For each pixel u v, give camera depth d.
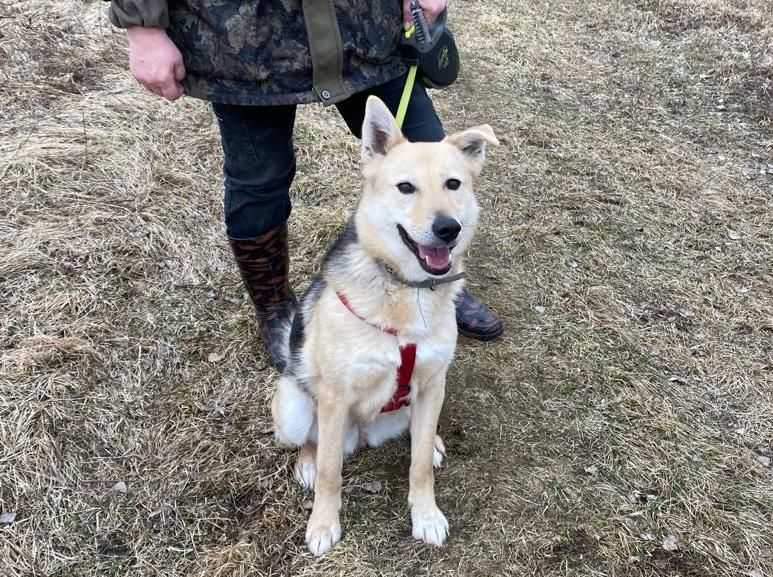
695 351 1.53
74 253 1.57
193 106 2.16
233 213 1.28
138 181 1.81
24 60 2.19
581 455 1.28
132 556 1.08
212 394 1.35
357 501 1.20
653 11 3.24
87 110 2.03
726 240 1.88
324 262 1.18
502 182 2.05
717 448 1.31
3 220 1.62
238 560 1.07
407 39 1.20
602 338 1.55
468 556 1.10
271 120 1.18
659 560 1.11
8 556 1.05
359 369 1.06
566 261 1.78
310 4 1.03
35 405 1.25
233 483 1.20
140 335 1.44
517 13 3.16
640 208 1.98
